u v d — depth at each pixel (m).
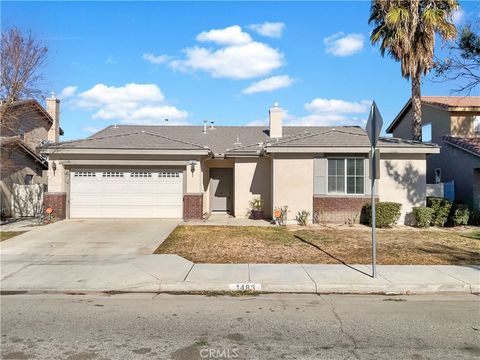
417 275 8.86
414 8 18.41
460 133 21.33
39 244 12.55
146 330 5.80
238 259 10.48
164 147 17.88
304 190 17.61
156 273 9.05
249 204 20.25
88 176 18.44
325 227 16.39
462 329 5.87
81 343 5.29
